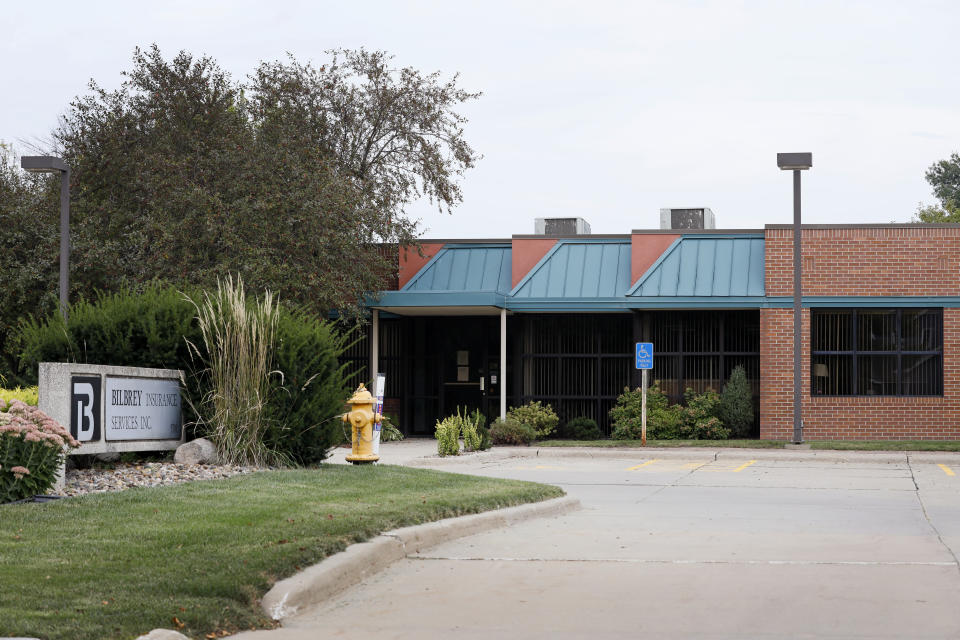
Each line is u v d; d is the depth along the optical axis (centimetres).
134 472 1336
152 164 2680
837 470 2011
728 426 2784
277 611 734
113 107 2906
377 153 3225
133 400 1398
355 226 2780
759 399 2836
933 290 2720
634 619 729
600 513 1309
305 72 3144
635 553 989
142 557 814
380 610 762
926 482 1750
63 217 2297
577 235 3116
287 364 1522
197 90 2800
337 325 3106
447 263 3177
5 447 1071
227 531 916
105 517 981
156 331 1506
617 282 3011
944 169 7081
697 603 775
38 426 1135
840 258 2756
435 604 779
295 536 902
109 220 2914
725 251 2931
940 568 908
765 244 2800
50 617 641
